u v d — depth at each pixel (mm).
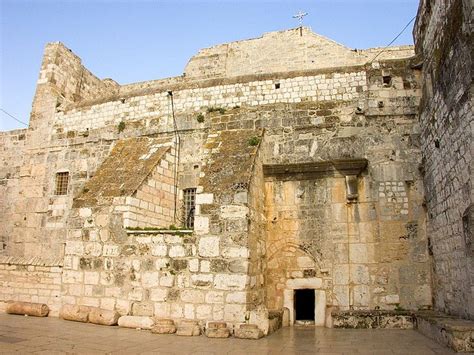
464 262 9828
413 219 13234
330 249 13508
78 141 18359
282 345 9367
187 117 16438
